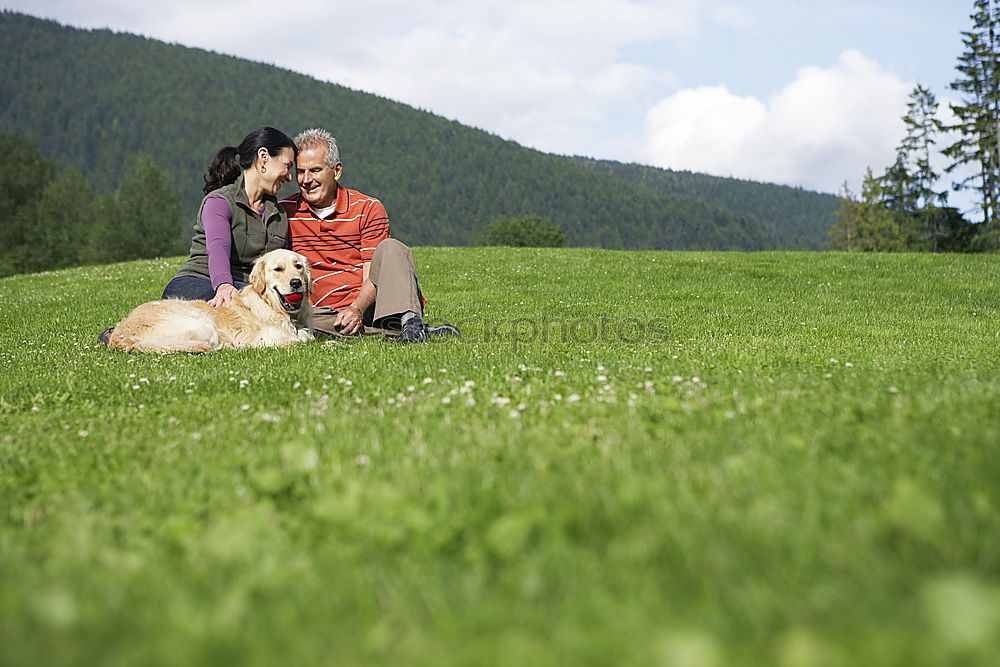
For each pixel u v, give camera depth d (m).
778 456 2.27
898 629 1.17
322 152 7.25
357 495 1.97
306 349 6.47
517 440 2.72
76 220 75.56
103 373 5.62
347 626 1.37
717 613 1.30
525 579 1.50
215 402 4.16
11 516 2.20
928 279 16.66
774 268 18.62
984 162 43.47
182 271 7.55
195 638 1.31
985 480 1.91
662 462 2.28
